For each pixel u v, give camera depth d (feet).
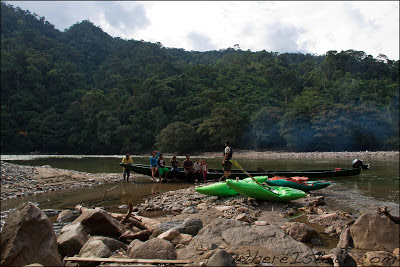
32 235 11.07
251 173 42.88
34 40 379.35
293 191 26.35
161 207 25.36
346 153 165.48
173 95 283.38
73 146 253.85
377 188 35.99
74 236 14.16
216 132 209.56
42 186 39.70
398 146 193.67
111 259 11.96
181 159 140.56
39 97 284.20
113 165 88.48
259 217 21.04
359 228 14.75
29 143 245.45
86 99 266.98
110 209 25.39
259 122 215.31
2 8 426.92
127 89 317.42
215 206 24.53
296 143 199.72
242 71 339.57
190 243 14.25
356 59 339.36
